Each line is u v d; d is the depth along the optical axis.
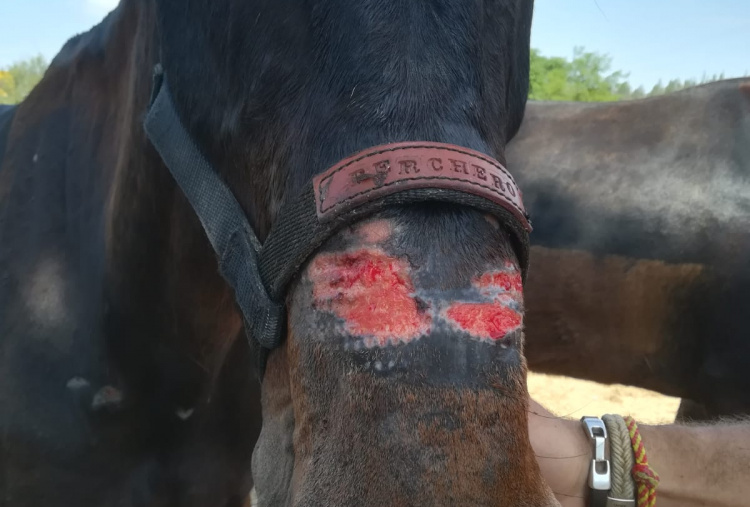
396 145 0.70
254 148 0.85
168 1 1.05
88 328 1.41
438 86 0.74
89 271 1.42
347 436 0.63
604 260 2.85
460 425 0.61
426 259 0.67
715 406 2.79
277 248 0.77
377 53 0.75
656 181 2.86
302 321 0.71
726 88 3.03
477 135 0.75
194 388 1.44
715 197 2.75
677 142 2.95
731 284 2.66
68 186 1.48
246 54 0.85
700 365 2.78
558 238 2.93
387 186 0.68
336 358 0.66
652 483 1.06
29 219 1.50
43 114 1.59
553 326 2.98
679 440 1.19
